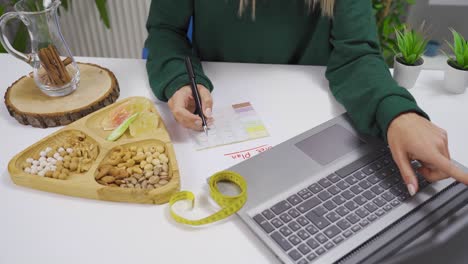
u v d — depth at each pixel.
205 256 0.59
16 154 0.76
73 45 2.10
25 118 0.85
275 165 0.72
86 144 0.78
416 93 0.94
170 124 0.85
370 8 0.99
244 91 0.95
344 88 0.88
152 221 0.64
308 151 0.75
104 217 0.65
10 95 0.92
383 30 1.70
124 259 0.59
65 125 0.87
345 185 0.67
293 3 1.02
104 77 0.98
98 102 0.89
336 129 0.81
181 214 0.65
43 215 0.66
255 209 0.63
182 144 0.80
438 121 0.85
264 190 0.67
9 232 0.63
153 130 0.80
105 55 2.11
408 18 1.77
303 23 1.05
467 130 0.82
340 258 0.56
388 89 0.78
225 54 1.12
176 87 0.86
